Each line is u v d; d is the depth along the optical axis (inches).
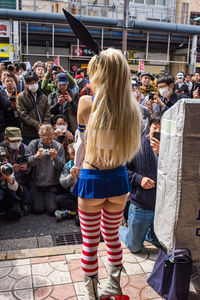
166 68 732.7
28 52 636.7
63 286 90.4
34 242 127.9
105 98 68.6
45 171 163.0
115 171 74.4
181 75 325.7
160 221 82.4
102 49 72.0
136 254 108.8
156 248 113.0
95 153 71.7
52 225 150.8
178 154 71.9
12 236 138.1
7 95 206.5
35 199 164.4
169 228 76.5
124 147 71.8
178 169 72.3
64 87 196.1
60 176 160.4
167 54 658.8
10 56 545.3
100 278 94.6
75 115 201.0
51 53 648.4
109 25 598.5
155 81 239.5
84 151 79.0
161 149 82.6
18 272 95.9
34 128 195.2
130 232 106.7
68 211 157.0
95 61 70.9
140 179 99.9
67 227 148.9
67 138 187.8
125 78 69.2
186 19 718.5
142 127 107.4
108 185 73.0
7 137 150.0
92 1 630.5
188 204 73.8
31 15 550.6
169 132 76.9
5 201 152.3
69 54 655.1
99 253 108.2
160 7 703.1
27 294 86.4
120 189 75.0
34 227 147.9
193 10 730.2
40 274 95.3
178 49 731.4
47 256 105.3
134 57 705.0
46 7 614.2
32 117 194.4
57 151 167.9
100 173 72.7
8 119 194.7
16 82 224.8
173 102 184.9
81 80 280.4
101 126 69.0
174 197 73.9
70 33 602.2
